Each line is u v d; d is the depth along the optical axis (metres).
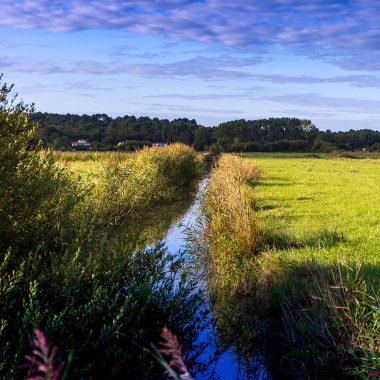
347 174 34.03
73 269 5.45
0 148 6.48
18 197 6.72
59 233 7.39
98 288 5.16
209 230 12.21
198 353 5.95
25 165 7.00
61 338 4.48
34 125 7.07
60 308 5.29
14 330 4.62
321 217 14.67
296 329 6.18
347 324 5.58
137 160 23.98
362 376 4.97
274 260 9.34
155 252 6.67
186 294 5.91
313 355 5.51
